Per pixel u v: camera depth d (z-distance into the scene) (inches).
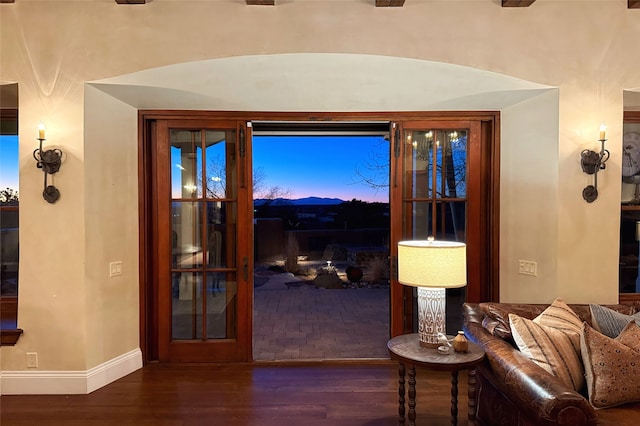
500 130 141.3
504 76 119.3
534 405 72.0
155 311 143.9
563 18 120.2
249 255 143.4
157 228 142.3
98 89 122.1
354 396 117.9
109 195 127.4
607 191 123.6
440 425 102.1
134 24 115.8
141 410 110.1
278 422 103.8
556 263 123.6
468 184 143.6
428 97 132.6
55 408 111.2
